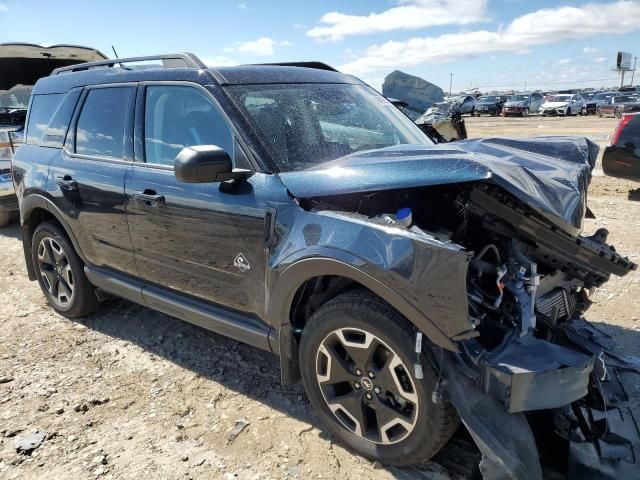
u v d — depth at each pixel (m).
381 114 3.72
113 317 4.53
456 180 2.35
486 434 2.21
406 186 2.43
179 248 3.28
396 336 2.38
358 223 2.46
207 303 3.33
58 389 3.44
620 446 2.44
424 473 2.61
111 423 3.08
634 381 3.09
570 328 3.02
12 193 7.38
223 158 2.68
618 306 4.44
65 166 4.05
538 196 2.42
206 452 2.82
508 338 2.38
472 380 2.27
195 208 3.08
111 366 3.73
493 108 43.66
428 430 2.39
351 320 2.52
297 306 2.81
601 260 2.86
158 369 3.67
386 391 2.54
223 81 3.19
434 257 2.19
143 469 2.70
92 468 2.71
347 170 2.66
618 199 8.80
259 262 2.85
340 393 2.78
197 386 3.45
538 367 2.18
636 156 8.55
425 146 3.01
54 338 4.16
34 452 2.84
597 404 2.56
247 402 3.26
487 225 2.75
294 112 3.21
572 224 2.52
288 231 2.68
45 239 4.46
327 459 2.73
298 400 3.27
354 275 2.41
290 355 2.89
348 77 3.97
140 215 3.45
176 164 2.61
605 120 30.92
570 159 3.07
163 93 3.43
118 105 3.73
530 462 2.19
